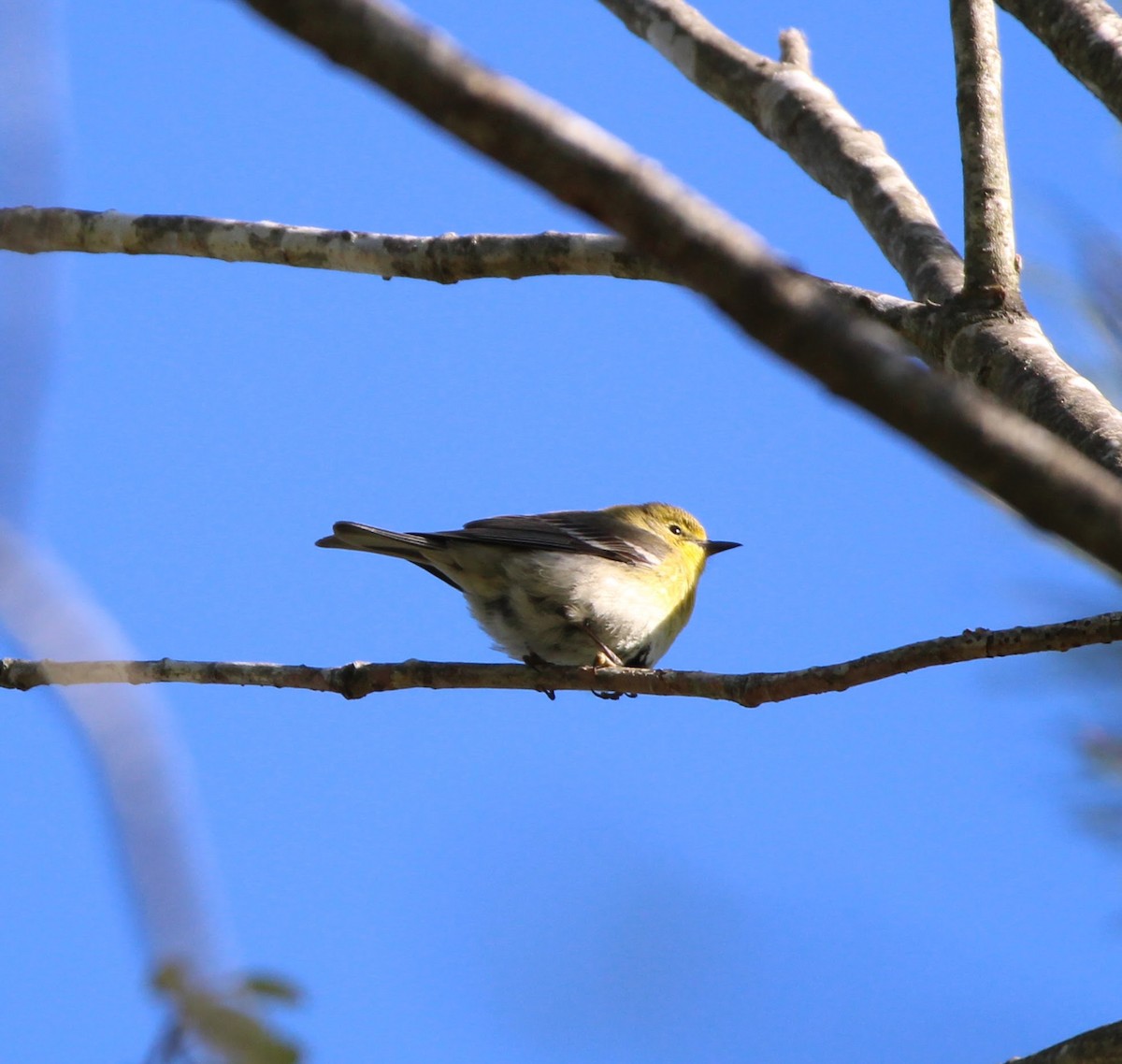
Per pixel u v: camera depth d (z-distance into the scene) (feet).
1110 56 31.78
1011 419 11.57
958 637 26.61
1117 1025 26.03
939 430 11.50
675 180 11.33
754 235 11.46
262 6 10.78
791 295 11.31
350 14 10.82
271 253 36.58
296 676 33.50
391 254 35.76
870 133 35.96
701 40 38.34
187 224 36.91
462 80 11.02
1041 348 28.58
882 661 27.66
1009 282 29.60
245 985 13.85
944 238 32.65
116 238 37.09
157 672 33.55
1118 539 11.37
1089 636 25.26
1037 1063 26.61
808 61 37.96
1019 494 11.57
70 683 13.82
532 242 34.76
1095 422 26.48
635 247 11.63
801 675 28.96
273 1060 13.75
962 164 30.48
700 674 30.83
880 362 11.42
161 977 13.42
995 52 30.78
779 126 36.86
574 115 11.25
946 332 29.63
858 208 34.68
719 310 11.53
